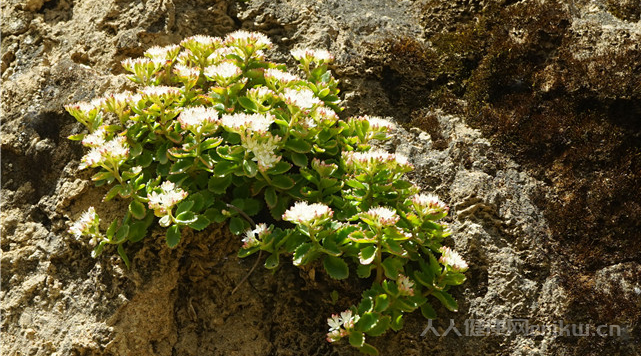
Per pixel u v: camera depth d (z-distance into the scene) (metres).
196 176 0.79
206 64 0.84
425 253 0.79
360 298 0.77
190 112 0.76
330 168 0.77
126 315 0.76
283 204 0.79
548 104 0.85
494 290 0.78
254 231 0.75
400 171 0.77
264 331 0.77
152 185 0.77
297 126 0.77
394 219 0.73
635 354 0.76
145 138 0.80
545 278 0.79
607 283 0.78
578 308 0.77
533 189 0.82
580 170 0.83
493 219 0.80
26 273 0.79
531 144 0.84
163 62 0.81
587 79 0.84
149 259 0.77
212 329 0.78
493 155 0.83
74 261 0.79
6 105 0.85
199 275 0.78
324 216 0.73
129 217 0.77
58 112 0.83
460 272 0.76
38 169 0.82
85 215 0.76
